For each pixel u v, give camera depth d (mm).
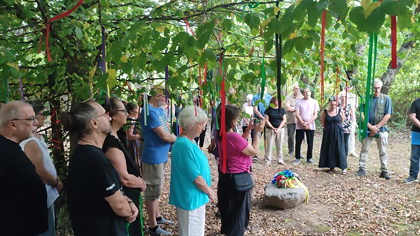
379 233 3191
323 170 5578
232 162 2768
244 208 2881
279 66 1395
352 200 4082
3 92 2066
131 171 2180
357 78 2629
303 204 3988
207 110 2947
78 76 2492
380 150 5016
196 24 2217
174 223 3469
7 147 1693
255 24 1383
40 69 2410
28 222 1734
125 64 1575
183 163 2301
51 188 2150
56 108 2971
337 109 5242
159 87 2502
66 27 2055
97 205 1571
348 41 2445
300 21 1222
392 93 10367
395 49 1025
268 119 5926
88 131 1628
